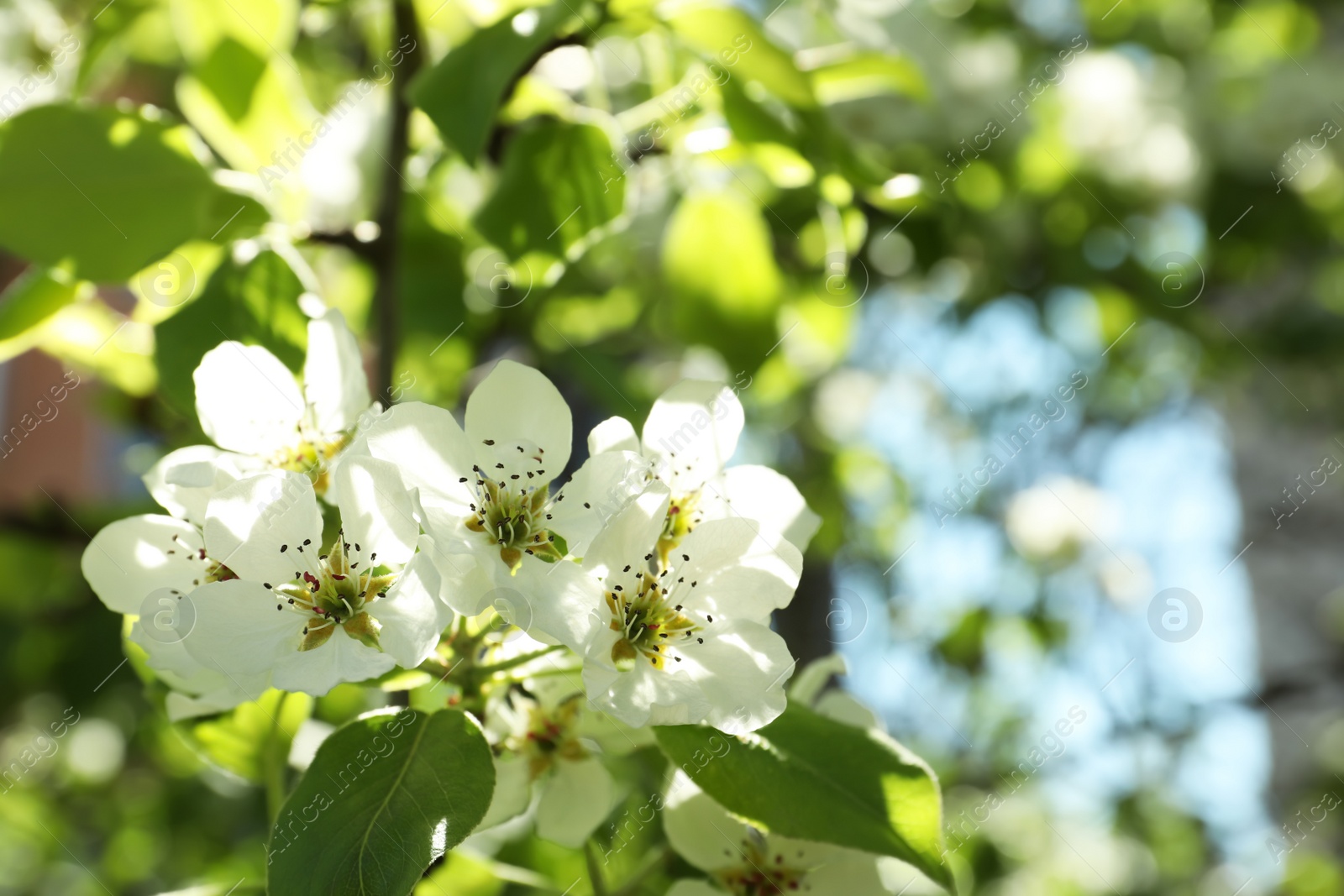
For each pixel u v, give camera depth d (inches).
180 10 23.5
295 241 23.1
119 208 22.3
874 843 20.3
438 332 26.2
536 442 20.4
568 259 23.0
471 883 22.3
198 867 36.6
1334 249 44.3
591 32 22.7
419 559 20.0
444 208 25.8
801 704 20.8
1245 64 41.6
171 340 22.1
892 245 32.5
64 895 39.0
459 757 20.1
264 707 21.7
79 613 31.4
